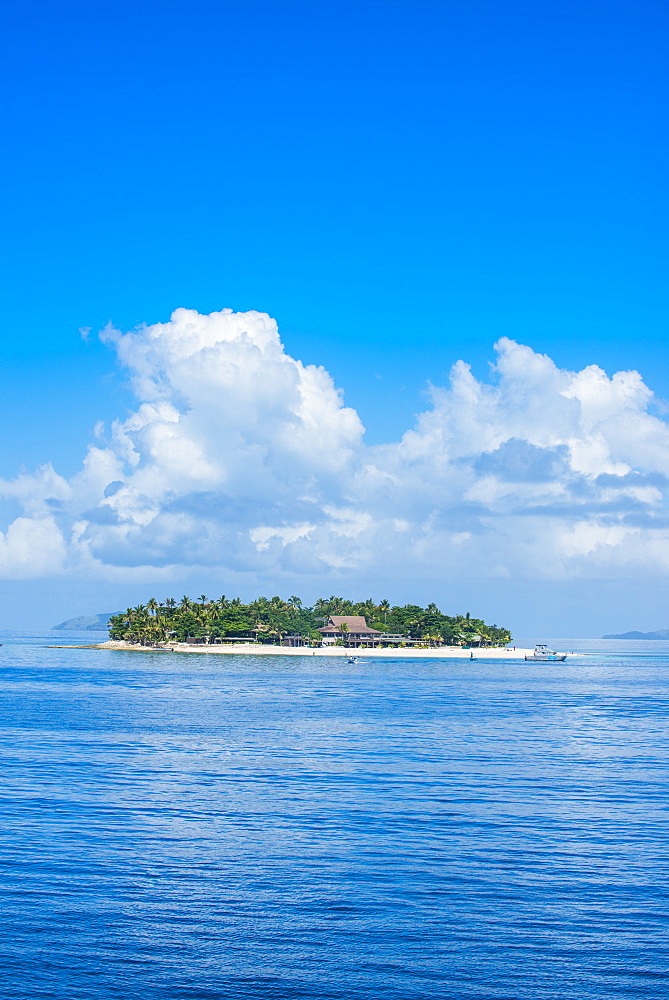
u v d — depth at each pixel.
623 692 168.50
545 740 88.69
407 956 32.38
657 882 40.09
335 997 29.44
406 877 40.56
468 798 57.31
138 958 31.97
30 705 123.19
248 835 47.41
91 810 52.72
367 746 82.19
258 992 29.77
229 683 175.00
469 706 128.38
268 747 80.50
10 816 50.88
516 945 33.28
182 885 39.28
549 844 46.06
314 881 39.94
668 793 59.88
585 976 30.97
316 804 55.03
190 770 67.12
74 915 35.72
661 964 31.89
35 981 30.22
